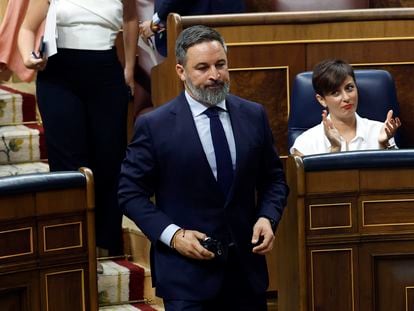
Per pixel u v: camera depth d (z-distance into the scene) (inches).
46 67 596.4
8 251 466.6
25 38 587.5
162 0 684.1
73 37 595.5
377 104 613.9
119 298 653.3
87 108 608.1
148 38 722.2
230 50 641.0
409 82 666.8
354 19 655.1
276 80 650.2
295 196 500.1
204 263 470.0
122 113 615.5
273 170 493.7
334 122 588.1
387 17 658.8
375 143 584.7
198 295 466.6
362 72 619.2
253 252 472.4
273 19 642.8
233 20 636.7
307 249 497.4
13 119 770.8
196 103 479.2
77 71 597.3
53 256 478.3
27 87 818.8
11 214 465.7
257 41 644.7
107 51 604.1
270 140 492.7
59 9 590.9
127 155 481.4
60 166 601.3
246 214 480.4
